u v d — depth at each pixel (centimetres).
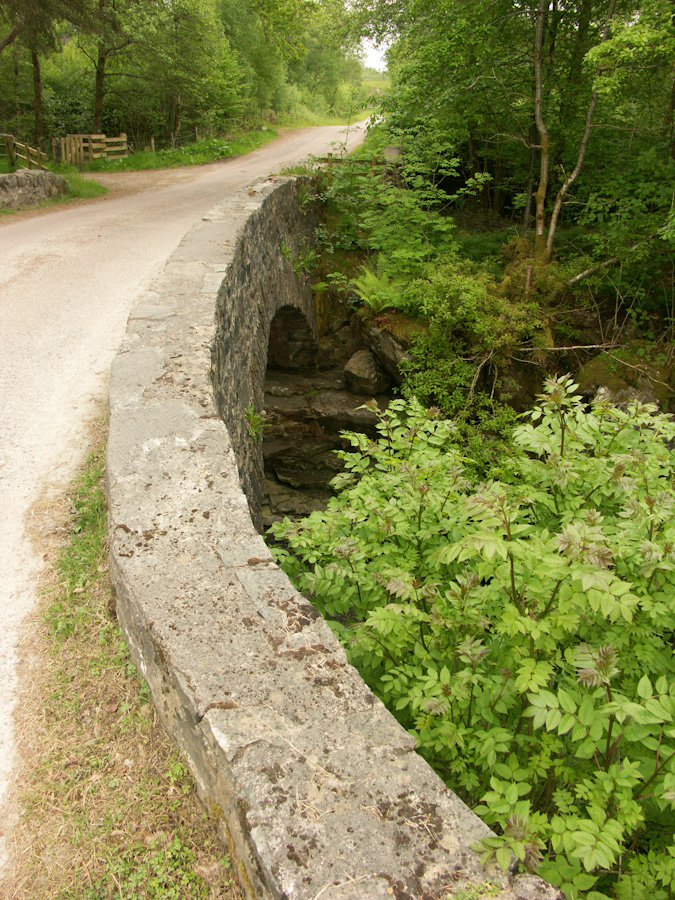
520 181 1405
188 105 2714
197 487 285
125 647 259
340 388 1284
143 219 1202
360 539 325
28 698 237
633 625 247
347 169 1317
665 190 988
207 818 195
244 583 231
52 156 2086
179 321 454
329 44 1917
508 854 144
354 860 144
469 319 1007
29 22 1641
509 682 233
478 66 1094
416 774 166
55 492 366
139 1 2116
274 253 948
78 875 182
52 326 618
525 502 271
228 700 185
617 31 822
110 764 213
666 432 318
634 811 186
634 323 1040
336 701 187
